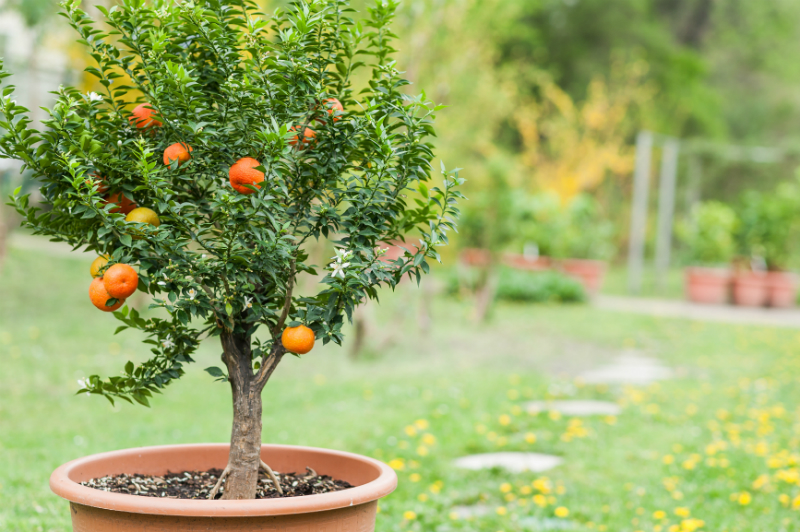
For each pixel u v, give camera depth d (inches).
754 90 1149.1
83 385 82.0
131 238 74.2
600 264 651.5
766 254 636.1
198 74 81.8
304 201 82.3
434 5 319.9
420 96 80.5
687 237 674.2
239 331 81.2
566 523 139.2
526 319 499.5
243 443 80.4
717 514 142.3
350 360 347.6
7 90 70.1
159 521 66.7
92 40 78.7
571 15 1051.9
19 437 187.6
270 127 78.1
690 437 206.4
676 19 1166.3
